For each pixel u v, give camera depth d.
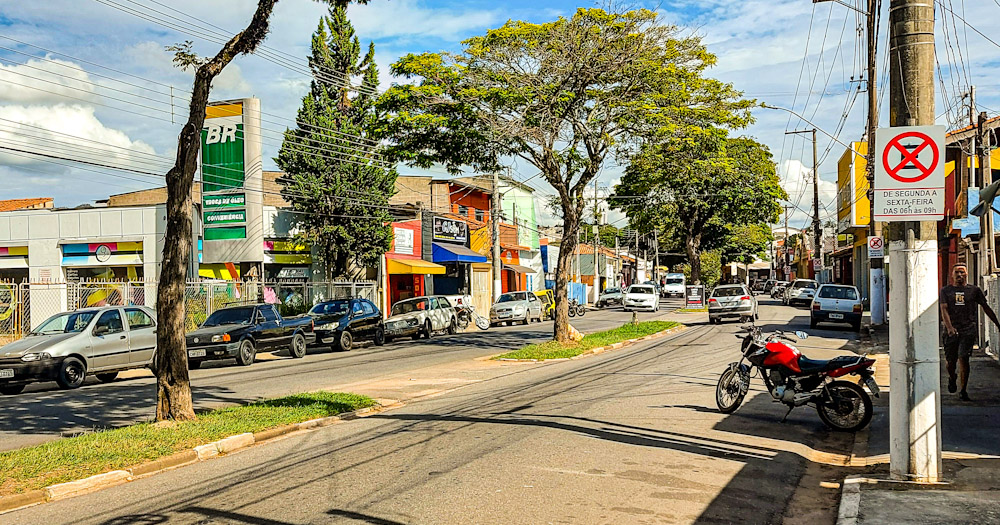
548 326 36.41
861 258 47.53
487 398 13.44
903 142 7.10
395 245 37.12
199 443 9.18
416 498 6.92
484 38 20.50
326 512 6.51
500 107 20.52
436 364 20.11
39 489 7.28
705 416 11.21
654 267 86.81
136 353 17.94
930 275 7.13
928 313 7.11
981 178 19.73
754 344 11.18
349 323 26.19
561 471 7.92
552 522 6.25
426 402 13.37
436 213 42.28
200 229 30.50
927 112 7.10
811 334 26.02
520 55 20.59
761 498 7.13
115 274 32.66
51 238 33.44
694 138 22.31
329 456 8.84
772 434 10.02
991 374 13.98
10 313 26.14
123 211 32.44
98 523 6.41
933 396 7.12
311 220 32.75
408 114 20.83
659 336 28.06
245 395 14.34
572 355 20.86
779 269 123.56
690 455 8.74
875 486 7.02
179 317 10.31
